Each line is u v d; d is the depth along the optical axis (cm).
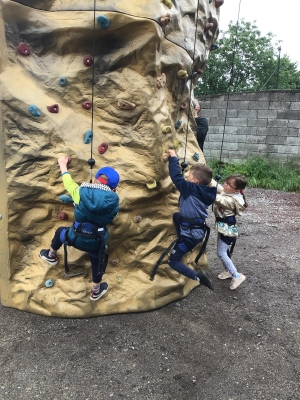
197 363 235
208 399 205
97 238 221
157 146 260
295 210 711
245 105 1034
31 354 235
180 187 254
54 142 249
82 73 249
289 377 226
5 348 240
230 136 1070
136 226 278
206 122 397
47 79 249
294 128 988
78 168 251
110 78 251
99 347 244
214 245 484
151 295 287
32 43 248
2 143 247
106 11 230
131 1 235
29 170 253
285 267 414
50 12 243
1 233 266
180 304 306
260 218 646
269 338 267
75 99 254
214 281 360
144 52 245
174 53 271
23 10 236
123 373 222
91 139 252
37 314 277
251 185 948
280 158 1022
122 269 288
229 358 242
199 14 306
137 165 260
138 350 244
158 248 290
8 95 239
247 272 394
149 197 271
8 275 277
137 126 259
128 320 276
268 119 1014
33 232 273
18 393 203
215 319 288
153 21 234
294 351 253
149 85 255
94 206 209
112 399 201
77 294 270
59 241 246
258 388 215
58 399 200
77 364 228
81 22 235
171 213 291
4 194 255
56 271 272
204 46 332
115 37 245
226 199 316
